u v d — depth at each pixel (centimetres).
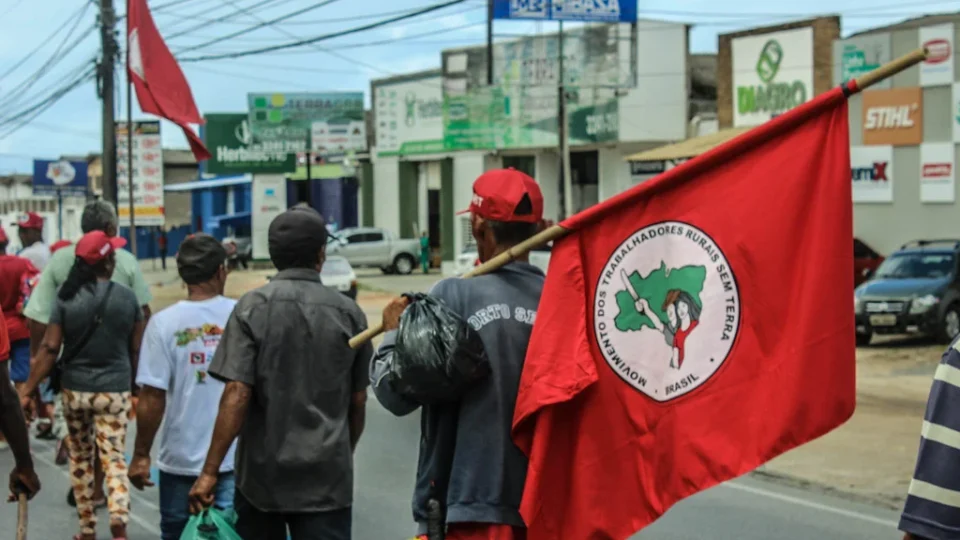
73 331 675
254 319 439
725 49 3145
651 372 330
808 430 305
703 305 322
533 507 334
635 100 3475
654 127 3494
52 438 1106
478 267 361
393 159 4525
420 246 4275
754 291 315
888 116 2567
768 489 905
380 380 355
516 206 362
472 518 341
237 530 451
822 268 305
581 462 338
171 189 6094
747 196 317
